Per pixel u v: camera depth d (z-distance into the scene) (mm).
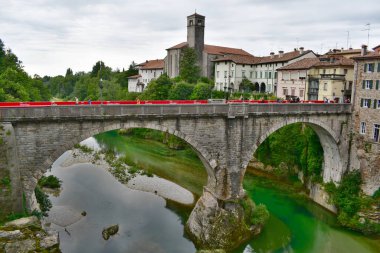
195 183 51469
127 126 29812
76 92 140375
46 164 27156
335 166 43969
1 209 24484
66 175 53969
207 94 79438
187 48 92625
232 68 84625
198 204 36906
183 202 44125
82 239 33844
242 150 35844
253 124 36156
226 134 34531
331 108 41625
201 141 33406
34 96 63625
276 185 51531
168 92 86625
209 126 33531
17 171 25297
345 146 43188
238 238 33594
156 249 32531
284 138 53562
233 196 35938
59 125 27234
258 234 36188
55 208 40531
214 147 34188
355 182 41250
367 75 41188
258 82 84188
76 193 46375
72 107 27172
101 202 43562
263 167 57781
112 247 32594
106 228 35375
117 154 68000
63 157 64688
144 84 124312
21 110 25438
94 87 123562
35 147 26625
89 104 29156
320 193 44781
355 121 42750
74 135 27906
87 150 69562
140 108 29719
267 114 36500
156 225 37594
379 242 35844
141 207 42406
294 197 47219
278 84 72125
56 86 183375
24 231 23500
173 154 68562
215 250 29578
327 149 45219
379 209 37781
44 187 47656
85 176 53656
